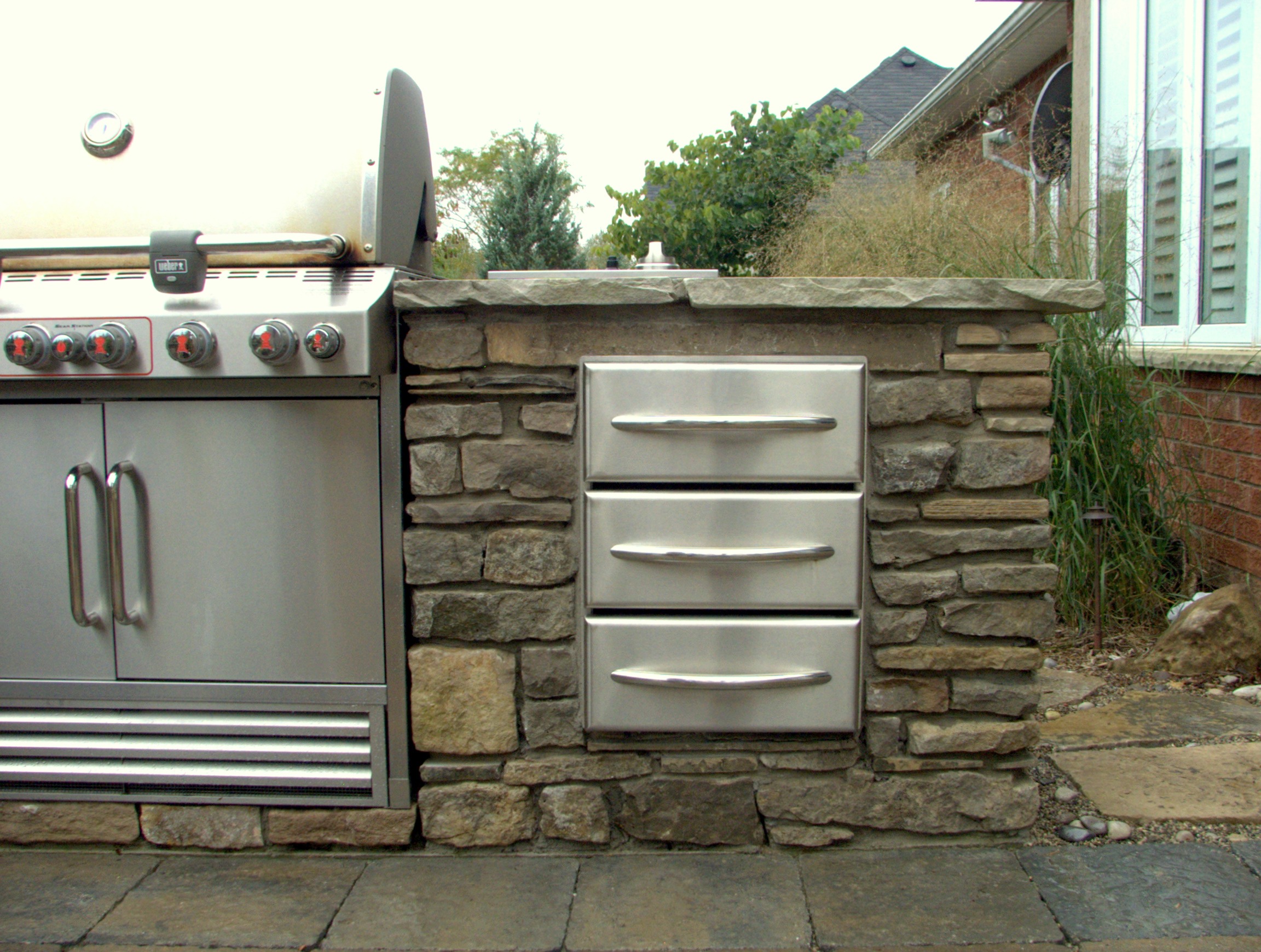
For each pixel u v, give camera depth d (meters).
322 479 2.01
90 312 1.91
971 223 4.20
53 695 2.08
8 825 2.12
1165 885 1.88
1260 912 1.78
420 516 2.01
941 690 2.04
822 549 1.97
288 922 1.82
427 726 2.05
